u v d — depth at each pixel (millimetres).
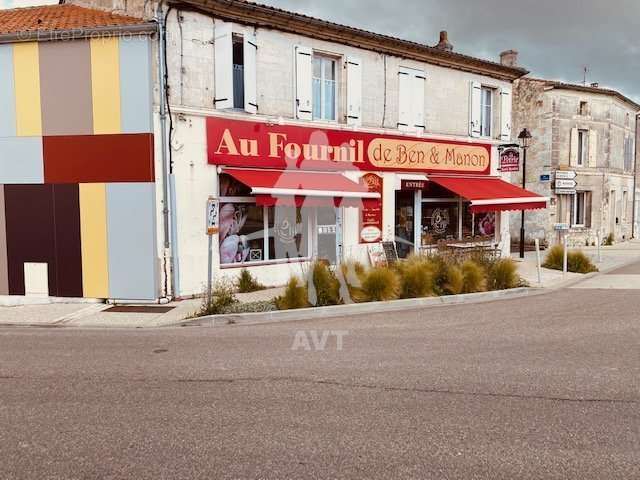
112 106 9680
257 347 6613
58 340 7172
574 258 14156
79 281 9984
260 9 10625
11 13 11633
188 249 10180
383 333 7332
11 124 9914
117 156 9727
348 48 12484
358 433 3945
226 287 10203
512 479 3246
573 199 22797
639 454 3559
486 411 4355
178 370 5637
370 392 4859
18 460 3561
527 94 22172
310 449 3684
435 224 15055
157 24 9562
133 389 5023
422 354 6176
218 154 10438
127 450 3697
